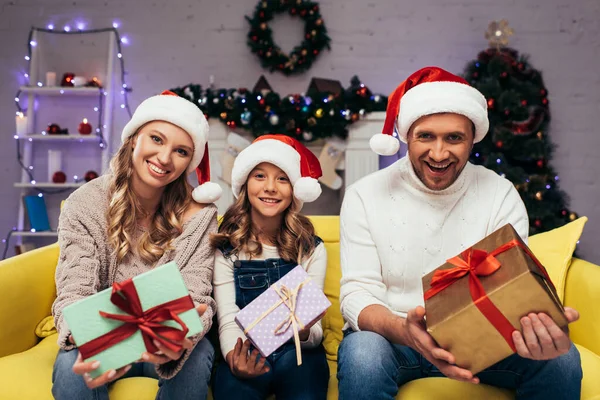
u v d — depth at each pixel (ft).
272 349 4.14
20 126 12.24
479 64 11.68
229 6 12.91
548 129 12.83
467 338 3.42
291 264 5.23
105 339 3.54
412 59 12.89
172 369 4.07
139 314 3.58
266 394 4.60
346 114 11.35
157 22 12.94
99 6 12.95
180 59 12.91
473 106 4.46
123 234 4.83
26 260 5.48
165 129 4.82
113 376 3.52
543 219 11.03
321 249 5.41
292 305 4.25
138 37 12.92
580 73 12.88
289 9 12.60
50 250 5.94
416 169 4.73
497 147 11.27
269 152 5.22
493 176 5.07
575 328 5.25
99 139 12.30
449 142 4.49
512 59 11.68
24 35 12.94
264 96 11.38
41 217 12.24
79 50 12.94
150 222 5.20
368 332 4.23
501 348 3.39
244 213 5.40
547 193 11.41
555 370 3.99
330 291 5.98
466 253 3.86
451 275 3.62
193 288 4.64
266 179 5.25
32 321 5.36
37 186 12.05
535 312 3.31
